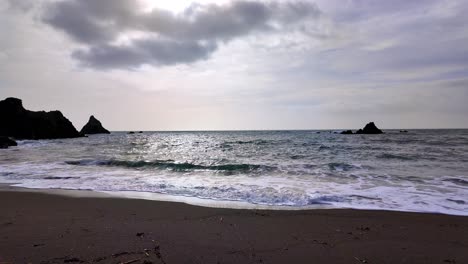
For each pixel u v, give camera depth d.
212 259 4.25
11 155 22.31
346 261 4.27
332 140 41.38
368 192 9.43
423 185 10.44
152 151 26.70
